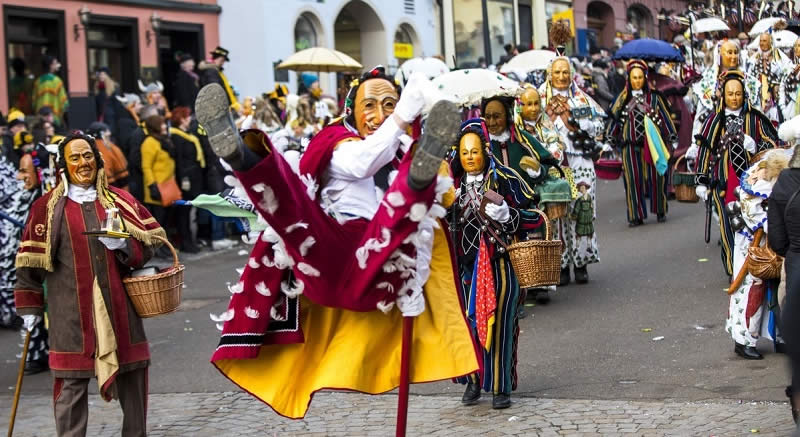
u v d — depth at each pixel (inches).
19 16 746.2
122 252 254.2
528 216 279.9
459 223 279.4
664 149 545.6
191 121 587.5
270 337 192.9
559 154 430.0
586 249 437.1
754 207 283.1
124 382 254.7
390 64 1085.8
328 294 186.7
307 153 189.6
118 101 655.1
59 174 256.8
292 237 179.3
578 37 1346.0
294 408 194.4
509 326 277.1
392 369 195.3
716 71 467.2
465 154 279.0
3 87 729.0
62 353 249.4
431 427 268.7
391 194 175.0
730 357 311.4
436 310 198.4
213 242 607.5
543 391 294.7
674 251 491.8
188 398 317.1
